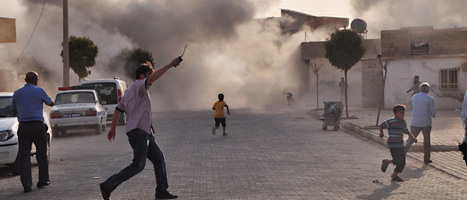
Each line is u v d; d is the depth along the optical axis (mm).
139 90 7367
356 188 8375
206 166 10992
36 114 8766
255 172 10125
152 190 8344
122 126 24875
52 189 8633
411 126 11289
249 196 7754
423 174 9852
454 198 7512
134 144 7387
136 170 7367
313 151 13586
